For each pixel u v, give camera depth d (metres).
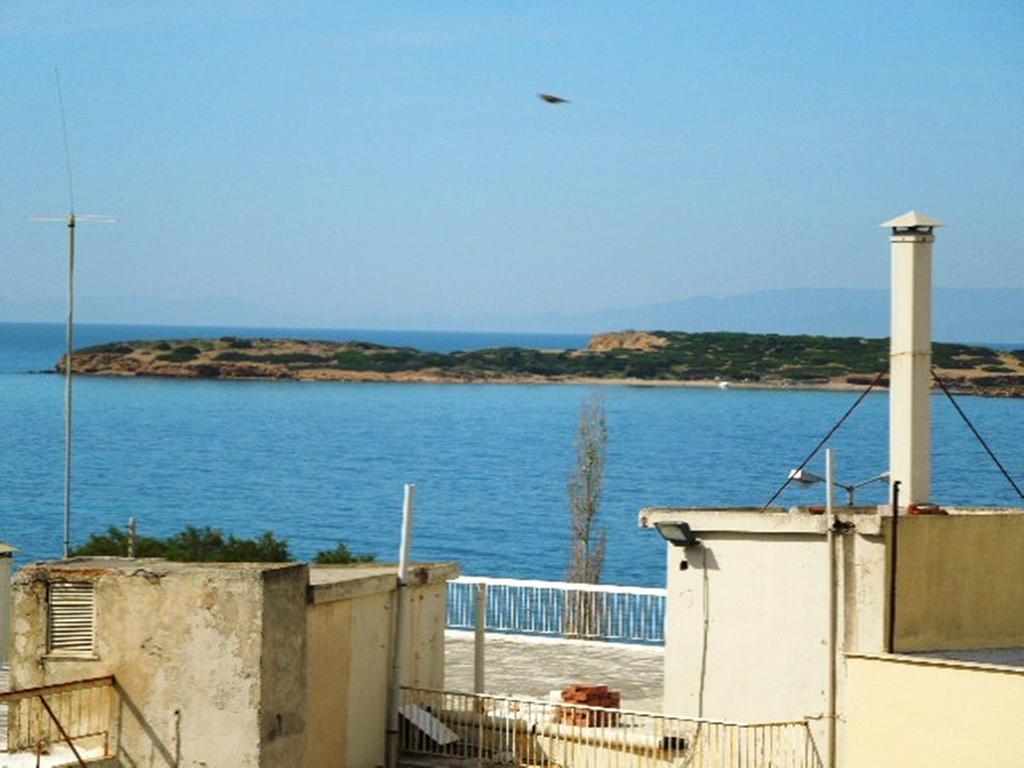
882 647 47.38
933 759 43.91
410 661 52.78
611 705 54.38
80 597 45.00
